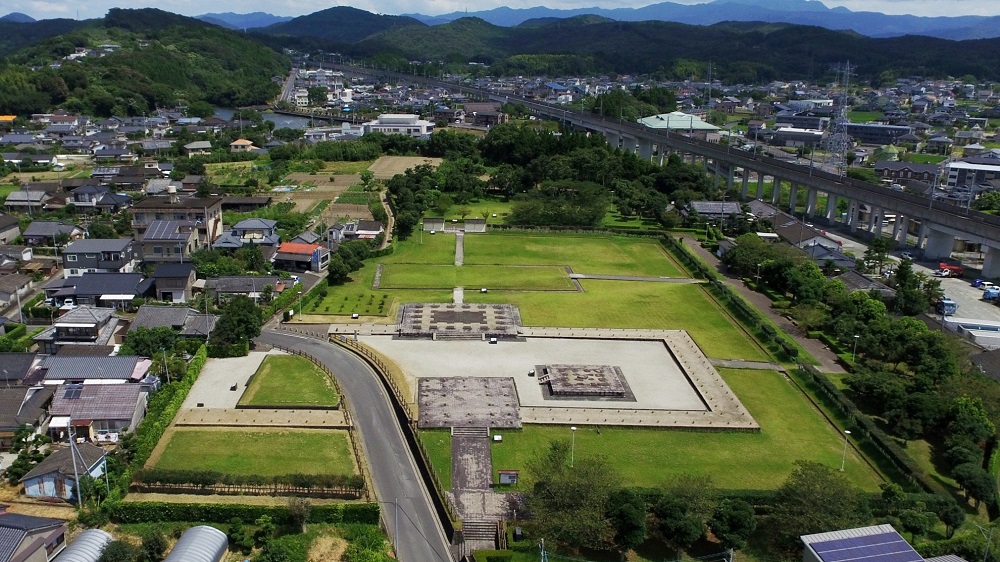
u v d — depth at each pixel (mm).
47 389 79188
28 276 117438
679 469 73562
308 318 112312
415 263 144750
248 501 65188
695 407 87125
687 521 59031
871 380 86188
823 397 89812
